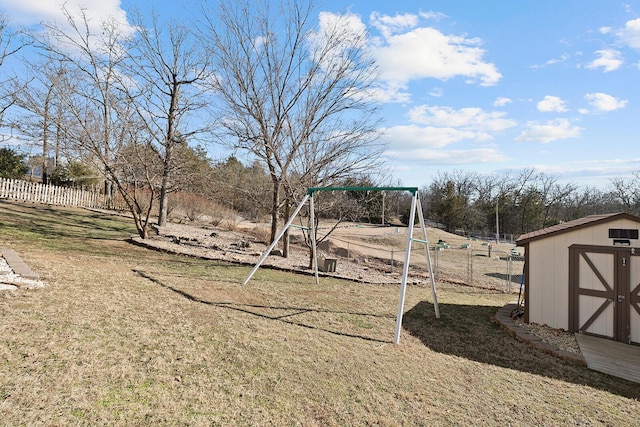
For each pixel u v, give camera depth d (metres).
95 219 14.46
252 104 10.90
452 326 6.61
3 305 4.25
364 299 7.86
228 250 11.90
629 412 3.76
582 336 6.32
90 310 4.61
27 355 3.25
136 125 11.34
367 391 3.59
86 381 3.02
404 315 6.97
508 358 5.20
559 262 6.80
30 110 10.24
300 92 10.95
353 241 19.55
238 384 3.40
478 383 4.13
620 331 6.13
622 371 4.92
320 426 2.91
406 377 4.05
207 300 6.05
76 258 7.61
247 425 2.80
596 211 45.66
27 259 6.64
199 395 3.11
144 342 3.96
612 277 6.30
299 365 4.00
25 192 15.33
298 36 10.94
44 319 4.07
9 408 2.52
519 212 45.62
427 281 11.32
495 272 15.07
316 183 11.00
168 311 5.12
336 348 4.70
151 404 2.87
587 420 3.49
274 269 10.00
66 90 10.43
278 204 11.75
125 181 12.65
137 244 10.80
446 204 43.88
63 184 18.84
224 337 4.50
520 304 8.59
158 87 13.09
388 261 15.21
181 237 12.71
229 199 15.45
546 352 5.59
